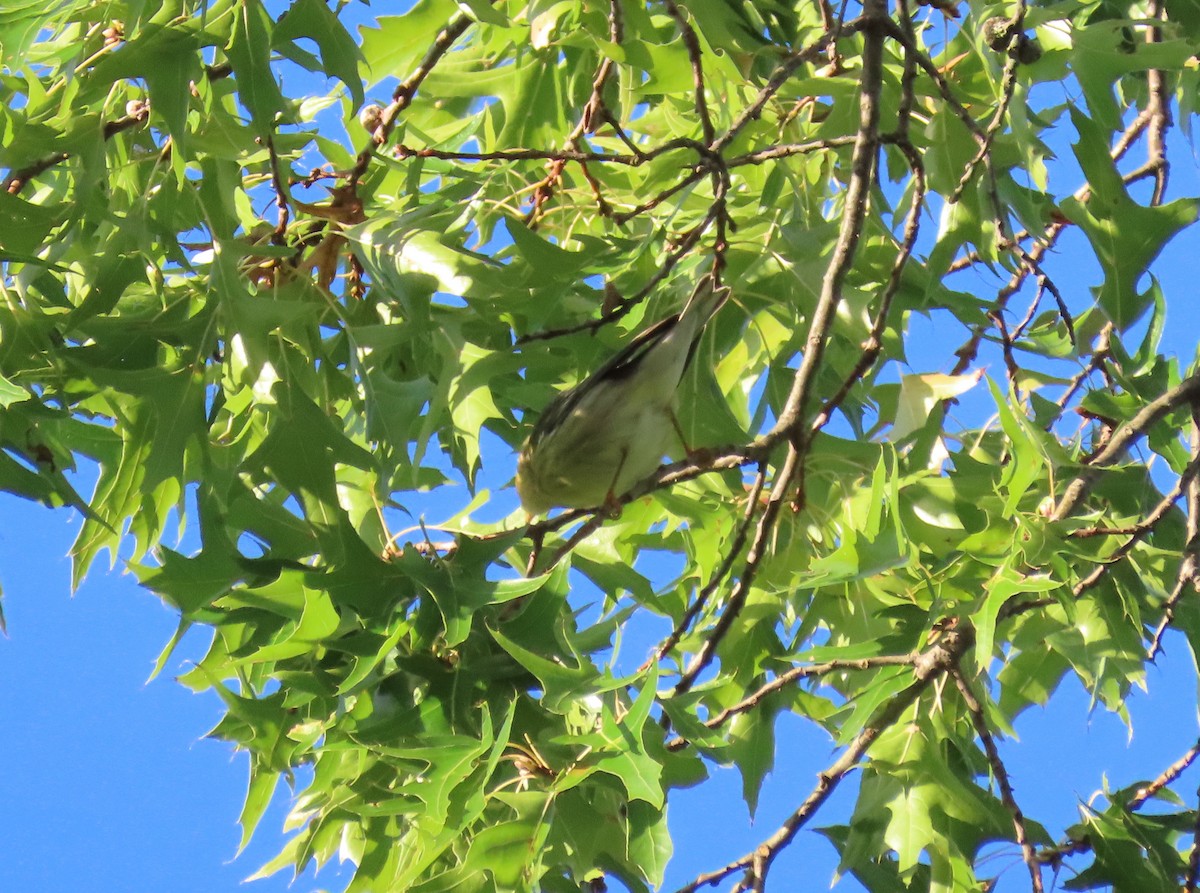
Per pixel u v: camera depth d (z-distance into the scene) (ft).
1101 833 17.40
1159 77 22.49
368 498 18.70
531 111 20.52
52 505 16.06
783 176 19.21
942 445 18.83
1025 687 20.40
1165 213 17.83
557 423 18.92
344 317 16.29
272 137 15.07
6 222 15.71
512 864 13.66
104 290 16.35
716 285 17.81
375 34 19.83
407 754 13.08
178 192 16.01
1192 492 18.35
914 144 18.63
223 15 14.99
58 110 16.22
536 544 16.33
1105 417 18.86
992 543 16.22
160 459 15.34
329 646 13.83
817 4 19.89
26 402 15.71
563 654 14.53
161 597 15.06
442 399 15.96
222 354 17.03
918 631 17.30
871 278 19.08
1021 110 17.06
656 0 18.62
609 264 16.10
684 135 20.06
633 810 13.65
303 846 17.57
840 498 18.76
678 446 19.33
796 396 15.97
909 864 17.34
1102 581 18.12
